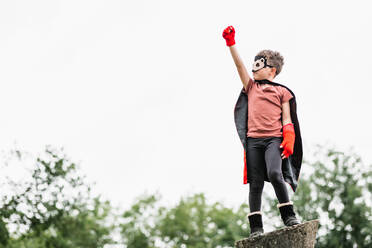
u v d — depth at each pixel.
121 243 28.83
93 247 19.55
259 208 5.05
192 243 31.75
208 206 34.44
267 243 4.70
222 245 29.84
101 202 26.86
